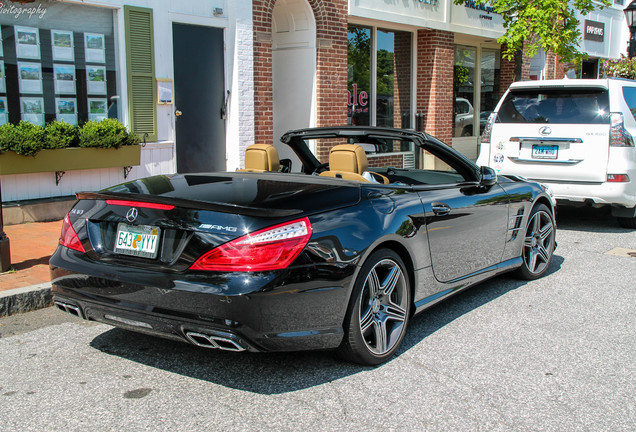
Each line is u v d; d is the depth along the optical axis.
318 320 3.34
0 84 7.40
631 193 7.77
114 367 3.72
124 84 8.48
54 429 2.98
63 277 3.62
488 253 5.04
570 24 11.38
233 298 3.07
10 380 3.54
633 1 16.36
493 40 16.02
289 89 11.56
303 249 3.26
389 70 13.45
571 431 3.03
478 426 3.06
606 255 6.96
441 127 14.20
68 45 7.98
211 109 9.66
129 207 3.49
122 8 8.31
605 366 3.84
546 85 8.06
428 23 13.35
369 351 3.70
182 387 3.45
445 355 3.99
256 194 3.53
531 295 5.38
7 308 4.65
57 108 7.96
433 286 4.34
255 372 3.67
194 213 3.28
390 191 4.05
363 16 11.86
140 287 3.29
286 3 10.96
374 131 4.62
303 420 3.09
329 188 3.72
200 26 9.34
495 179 4.98
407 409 3.23
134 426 3.01
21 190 7.50
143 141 8.72
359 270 3.53
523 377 3.66
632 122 7.96
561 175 7.98
